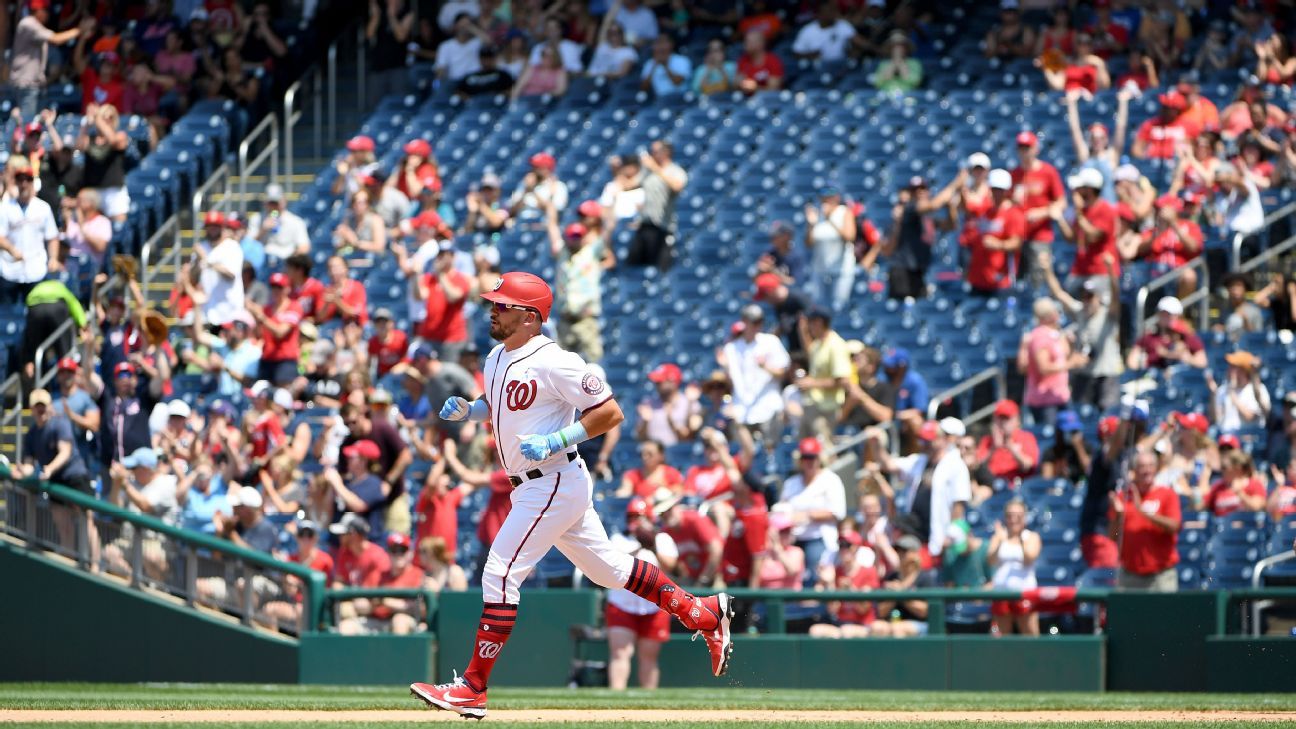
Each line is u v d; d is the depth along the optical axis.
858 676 44.75
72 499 49.12
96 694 37.62
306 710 31.02
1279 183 64.50
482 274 61.56
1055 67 72.19
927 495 47.94
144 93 76.19
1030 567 46.59
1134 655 43.16
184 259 71.69
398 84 80.56
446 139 75.06
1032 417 55.66
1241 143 64.38
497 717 28.31
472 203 68.44
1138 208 61.22
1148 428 51.28
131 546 48.84
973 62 74.69
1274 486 51.09
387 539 50.62
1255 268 62.06
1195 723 27.97
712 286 64.81
